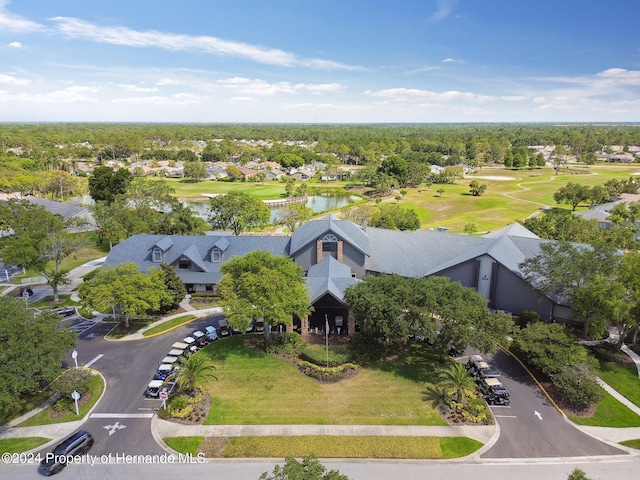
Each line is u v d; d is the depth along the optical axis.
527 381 39.78
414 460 30.33
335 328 48.84
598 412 35.47
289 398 37.12
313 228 61.16
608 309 40.19
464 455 30.72
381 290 43.09
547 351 38.88
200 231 79.19
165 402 36.06
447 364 42.38
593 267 44.12
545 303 50.66
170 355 43.38
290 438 32.19
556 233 72.88
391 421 34.16
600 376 40.56
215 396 37.38
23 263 57.91
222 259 60.97
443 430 33.19
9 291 62.91
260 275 43.84
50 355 34.94
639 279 40.72
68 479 28.64
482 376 39.25
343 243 57.97
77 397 34.75
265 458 30.52
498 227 107.44
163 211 95.44
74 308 56.03
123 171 117.19
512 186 172.62
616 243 69.75
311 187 179.00
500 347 45.50
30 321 36.97
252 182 197.00
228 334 48.28
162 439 32.34
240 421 34.19
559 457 30.64
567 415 35.09
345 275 51.25
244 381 39.62
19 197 125.88
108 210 81.88
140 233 78.06
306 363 41.38
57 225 67.75
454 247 59.38
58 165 190.62
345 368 40.88
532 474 29.08
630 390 38.50
